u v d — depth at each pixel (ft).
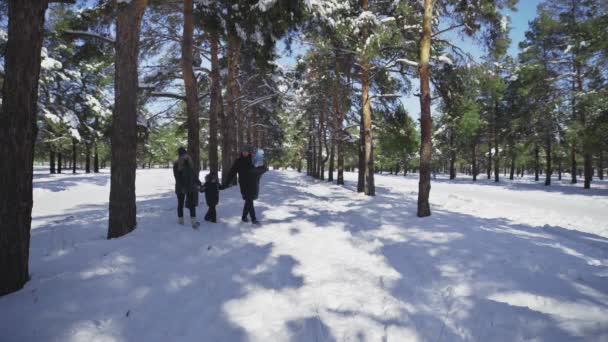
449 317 8.79
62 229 19.81
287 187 54.19
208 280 11.30
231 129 48.52
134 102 17.04
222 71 52.54
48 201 48.80
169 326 8.19
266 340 7.70
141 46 37.76
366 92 45.29
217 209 25.11
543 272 11.73
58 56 69.77
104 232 18.83
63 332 7.49
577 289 10.06
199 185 19.20
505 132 96.73
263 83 64.64
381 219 24.17
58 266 11.82
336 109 74.23
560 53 70.44
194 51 46.42
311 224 22.26
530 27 73.31
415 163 152.87
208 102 65.36
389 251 15.71
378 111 50.01
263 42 31.32
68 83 80.69
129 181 16.92
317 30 30.12
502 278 11.20
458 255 14.11
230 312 9.10
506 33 26.63
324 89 53.83
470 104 33.91
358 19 36.76
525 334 7.48
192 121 32.40
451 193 64.85
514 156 100.32
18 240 9.79
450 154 138.72
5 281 9.45
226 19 30.81
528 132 86.43
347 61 44.45
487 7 25.29
